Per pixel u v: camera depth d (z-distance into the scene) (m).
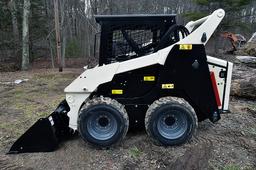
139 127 4.04
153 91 3.81
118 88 3.83
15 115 5.33
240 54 11.31
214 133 4.18
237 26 14.68
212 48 15.35
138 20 3.77
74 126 3.85
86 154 3.57
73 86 3.74
